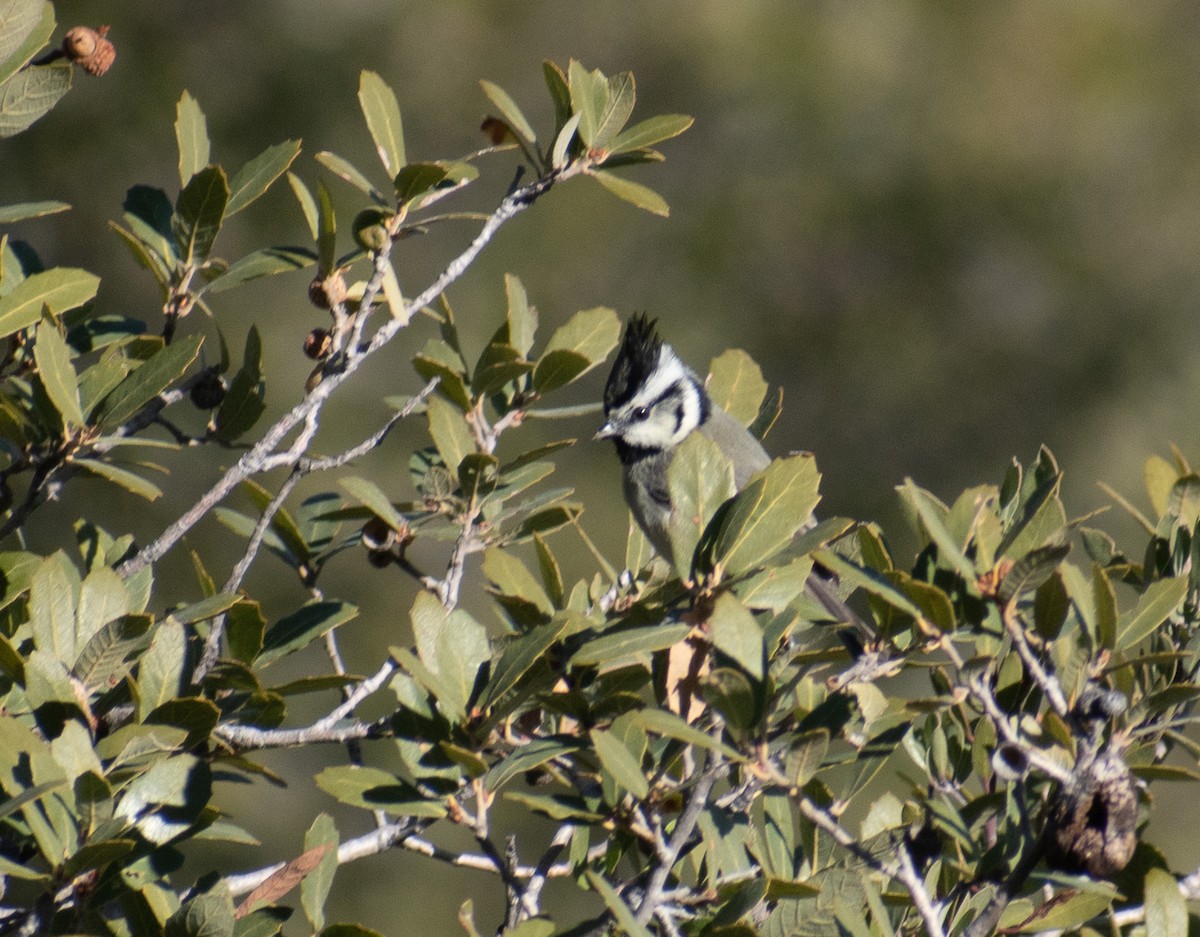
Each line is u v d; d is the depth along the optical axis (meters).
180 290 7.04
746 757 4.72
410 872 17.36
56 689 5.10
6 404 6.07
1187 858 18.02
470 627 5.41
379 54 19.61
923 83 19.67
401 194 6.66
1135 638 5.21
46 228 18.70
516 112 6.94
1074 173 19.58
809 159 19.73
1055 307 19.69
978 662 5.05
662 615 5.58
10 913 4.90
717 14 19.78
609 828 5.33
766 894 5.00
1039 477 6.25
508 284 7.77
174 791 4.93
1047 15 19.61
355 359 6.57
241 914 4.96
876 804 6.07
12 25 6.19
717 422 10.75
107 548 6.90
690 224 19.70
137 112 18.70
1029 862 4.89
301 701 16.77
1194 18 20.03
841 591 6.67
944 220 19.59
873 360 19.73
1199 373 19.52
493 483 6.84
